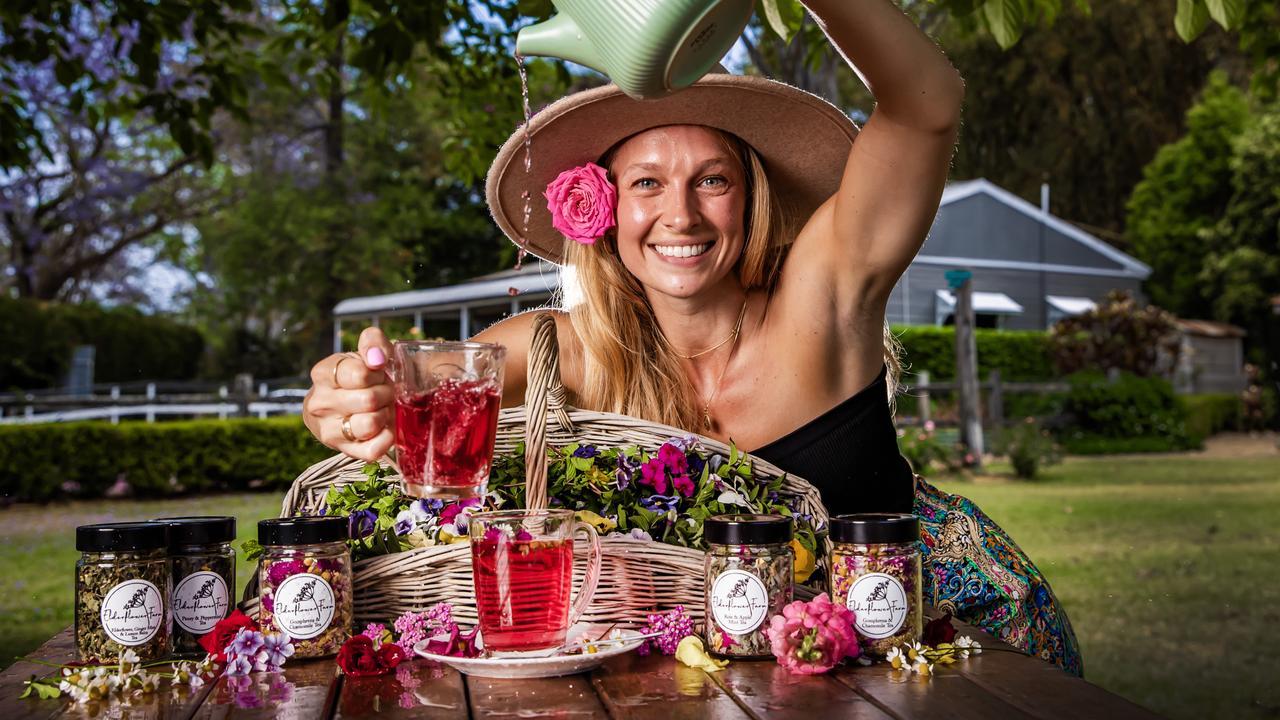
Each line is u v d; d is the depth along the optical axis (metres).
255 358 23.66
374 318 16.75
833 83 9.21
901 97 1.52
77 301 24.59
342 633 1.38
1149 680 3.74
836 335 1.94
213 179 21.77
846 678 1.24
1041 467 11.52
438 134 19.20
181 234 24.72
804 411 2.01
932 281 18.20
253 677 1.29
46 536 7.75
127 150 19.97
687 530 1.51
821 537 1.53
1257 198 22.38
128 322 21.61
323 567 1.37
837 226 1.80
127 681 1.22
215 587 1.42
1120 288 20.33
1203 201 23.81
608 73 1.25
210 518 1.46
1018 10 2.52
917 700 1.13
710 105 1.92
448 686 1.24
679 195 1.92
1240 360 21.86
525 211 2.21
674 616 1.38
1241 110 23.39
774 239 2.12
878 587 1.30
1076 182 24.48
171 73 12.07
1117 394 14.45
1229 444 15.62
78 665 1.30
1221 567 5.84
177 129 4.23
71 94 4.42
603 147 2.03
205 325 26.44
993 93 22.91
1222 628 4.50
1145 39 22.41
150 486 10.45
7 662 4.05
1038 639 1.86
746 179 2.06
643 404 2.07
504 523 1.28
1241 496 9.00
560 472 1.55
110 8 4.19
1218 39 22.45
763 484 1.57
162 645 1.35
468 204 22.31
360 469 1.61
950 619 1.43
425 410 1.26
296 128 19.42
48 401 14.20
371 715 1.12
